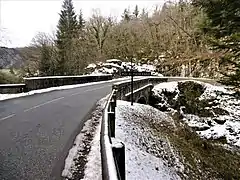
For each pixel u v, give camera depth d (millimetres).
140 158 9289
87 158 6160
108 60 59531
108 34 69250
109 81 38375
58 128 9055
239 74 9742
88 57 57031
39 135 8133
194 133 19625
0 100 16609
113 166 3061
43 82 24422
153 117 18234
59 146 7062
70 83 29781
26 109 13016
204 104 27062
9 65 37844
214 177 12102
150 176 8391
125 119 13391
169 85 32000
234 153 17031
